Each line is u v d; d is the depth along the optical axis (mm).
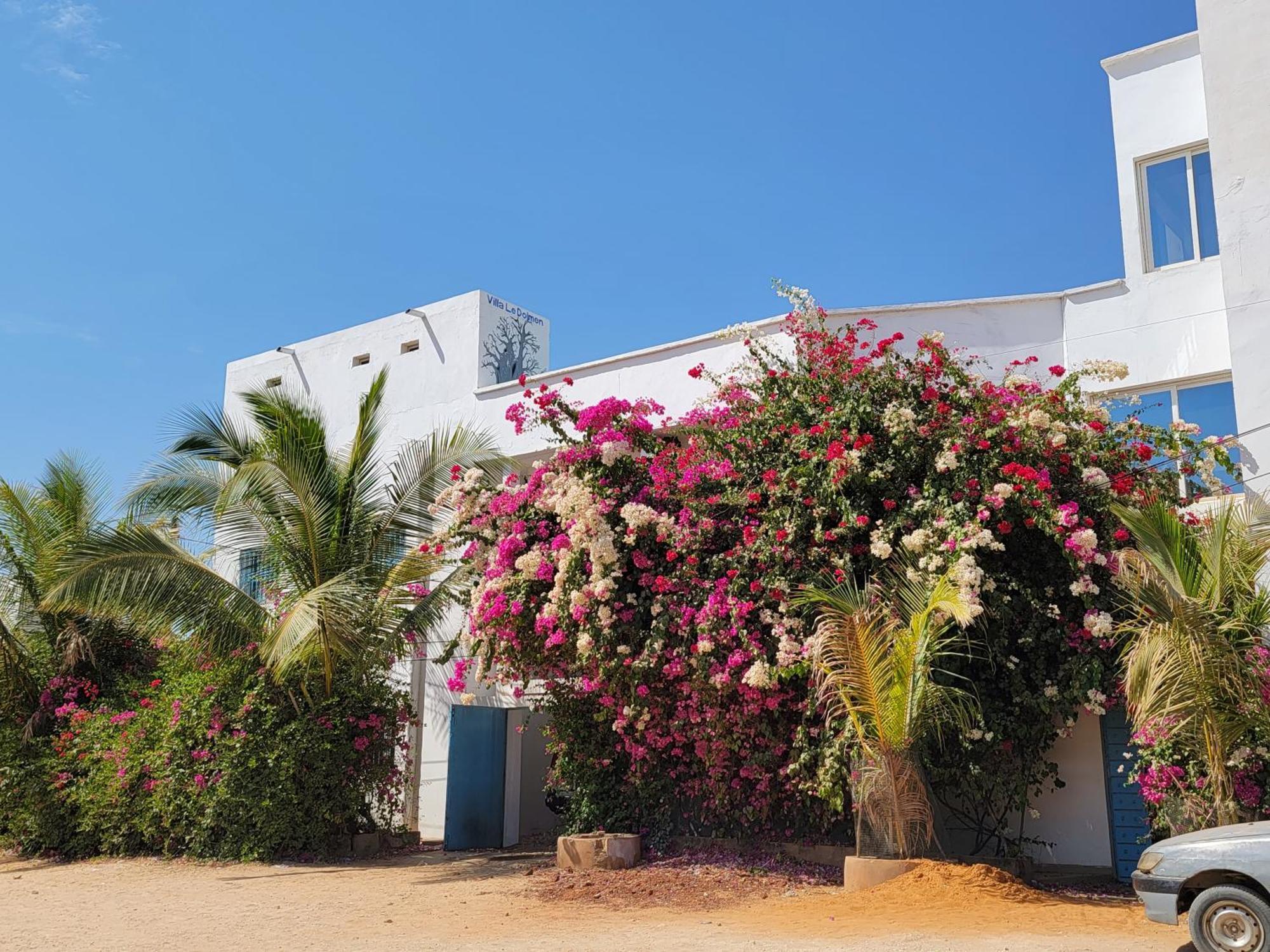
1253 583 8961
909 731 9289
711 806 11898
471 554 13578
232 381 22375
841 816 10930
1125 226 13398
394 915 9695
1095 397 11570
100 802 14664
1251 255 11391
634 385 16469
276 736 13766
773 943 7586
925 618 9266
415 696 17656
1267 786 8695
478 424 18359
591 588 11125
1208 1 12070
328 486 14539
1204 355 12609
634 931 8375
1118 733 10828
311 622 12648
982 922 7918
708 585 10859
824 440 10977
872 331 12773
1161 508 9164
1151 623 8883
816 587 10406
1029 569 10625
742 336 13469
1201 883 6766
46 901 11234
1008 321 13938
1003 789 10562
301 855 13883
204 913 10086
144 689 15789
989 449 10609
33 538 16719
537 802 16969
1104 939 7242
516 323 19641
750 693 10586
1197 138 13039
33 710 16516
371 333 20359
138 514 14758
